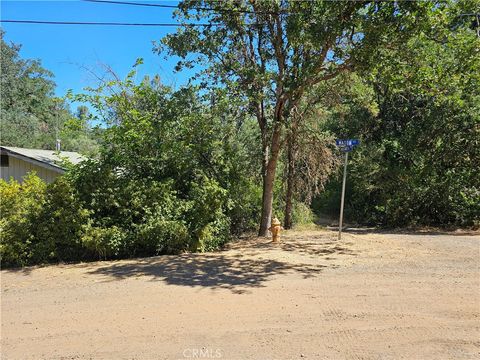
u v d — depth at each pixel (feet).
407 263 26.40
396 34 29.09
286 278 22.50
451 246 33.35
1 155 48.16
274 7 34.06
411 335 14.35
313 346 13.44
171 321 15.75
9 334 14.74
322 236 40.37
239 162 41.52
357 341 13.84
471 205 49.49
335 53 31.81
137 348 13.35
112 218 29.66
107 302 18.29
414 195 51.80
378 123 65.51
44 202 28.19
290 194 48.06
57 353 13.10
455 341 13.85
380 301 18.17
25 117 120.06
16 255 26.53
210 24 36.73
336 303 17.89
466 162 49.60
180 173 35.55
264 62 39.19
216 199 32.71
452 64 32.81
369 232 46.24
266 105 40.34
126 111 35.81
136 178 33.09
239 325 15.29
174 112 36.88
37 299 18.98
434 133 51.93
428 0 27.17
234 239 38.42
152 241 29.53
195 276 23.02
